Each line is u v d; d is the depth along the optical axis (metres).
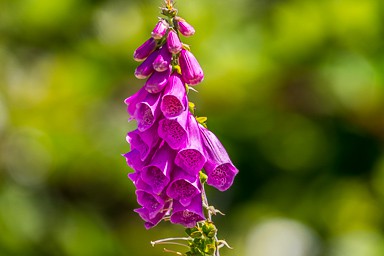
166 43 6.07
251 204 15.20
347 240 15.12
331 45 15.15
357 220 15.35
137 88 15.38
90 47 15.55
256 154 15.26
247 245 14.91
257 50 15.11
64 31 15.62
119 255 14.99
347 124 15.34
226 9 15.34
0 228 14.67
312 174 15.38
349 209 15.39
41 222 14.91
